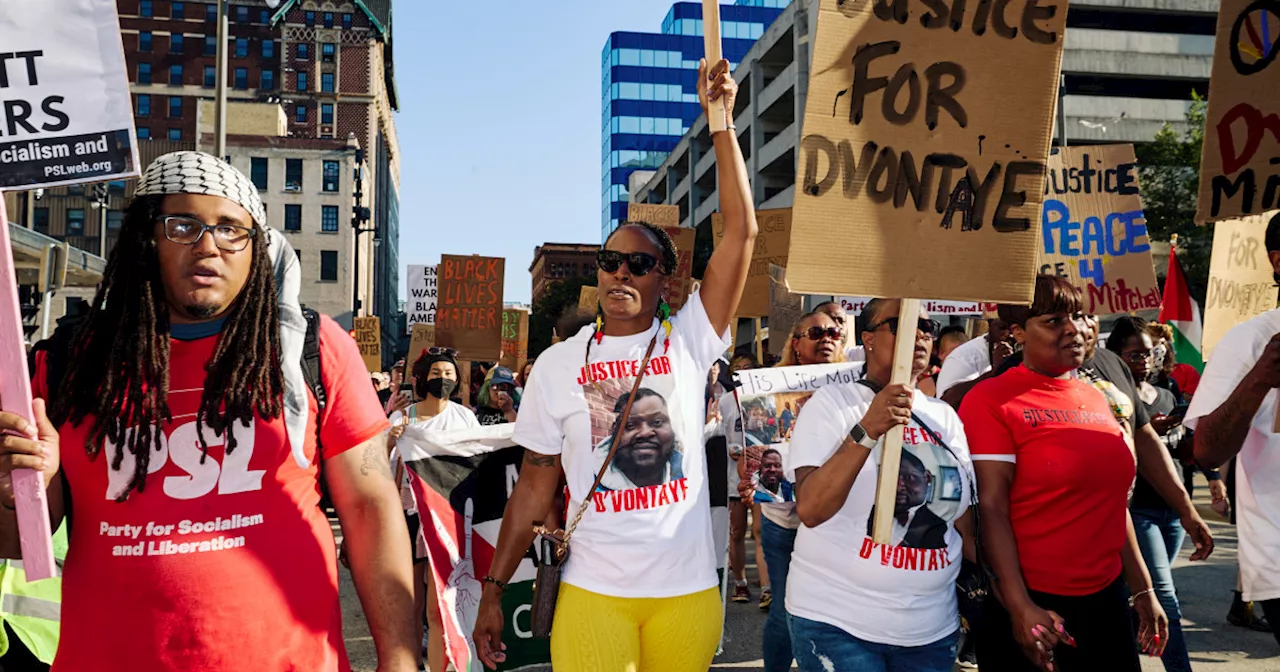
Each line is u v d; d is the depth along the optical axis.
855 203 2.99
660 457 3.11
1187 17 48.53
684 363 3.25
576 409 3.18
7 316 1.73
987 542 3.17
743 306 9.16
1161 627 3.36
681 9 107.75
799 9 42.25
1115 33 47.47
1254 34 3.30
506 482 4.82
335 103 79.94
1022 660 3.26
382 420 2.06
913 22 3.07
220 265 1.88
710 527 3.21
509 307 15.57
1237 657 5.80
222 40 14.95
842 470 2.90
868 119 3.02
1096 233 7.48
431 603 4.80
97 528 1.82
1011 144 3.10
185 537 1.81
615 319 3.26
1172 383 6.96
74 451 1.84
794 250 2.94
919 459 3.08
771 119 48.88
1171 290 9.04
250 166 62.62
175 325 1.93
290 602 1.85
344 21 80.38
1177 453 5.69
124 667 1.77
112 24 2.30
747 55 49.12
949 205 3.05
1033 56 3.13
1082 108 46.28
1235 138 3.32
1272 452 3.25
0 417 1.72
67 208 59.78
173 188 1.89
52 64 2.29
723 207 3.32
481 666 4.76
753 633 6.51
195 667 1.77
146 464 1.82
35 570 1.72
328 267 62.78
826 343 5.77
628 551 3.02
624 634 2.99
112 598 1.79
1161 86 48.75
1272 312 3.32
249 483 1.85
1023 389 3.30
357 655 5.97
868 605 2.99
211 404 1.86
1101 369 3.93
